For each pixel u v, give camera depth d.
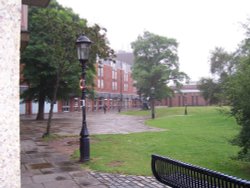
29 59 26.89
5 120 1.31
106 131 18.61
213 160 9.70
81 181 6.99
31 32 26.11
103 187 6.49
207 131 17.53
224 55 37.16
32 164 8.88
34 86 28.91
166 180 4.73
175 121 25.56
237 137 8.45
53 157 10.01
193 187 3.99
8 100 1.32
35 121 28.66
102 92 70.12
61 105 53.53
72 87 28.97
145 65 49.22
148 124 23.78
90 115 41.50
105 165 8.67
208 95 38.97
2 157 1.30
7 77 1.32
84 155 9.19
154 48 49.34
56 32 14.53
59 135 16.19
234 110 8.24
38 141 14.13
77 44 9.55
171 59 49.06
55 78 27.84
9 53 1.33
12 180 1.31
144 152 10.86
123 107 81.94
